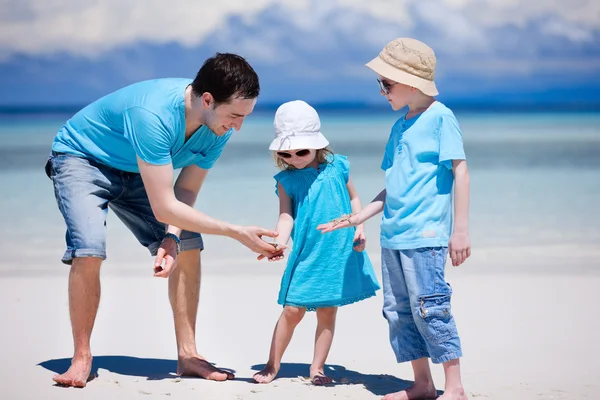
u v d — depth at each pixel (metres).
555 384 4.44
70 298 4.55
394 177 4.33
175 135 4.47
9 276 7.89
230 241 9.83
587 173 16.91
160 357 5.26
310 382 4.65
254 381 4.68
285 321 4.72
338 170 4.89
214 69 4.29
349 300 4.72
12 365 4.91
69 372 4.51
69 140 4.76
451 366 4.12
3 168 18.09
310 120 4.74
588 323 5.96
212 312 6.51
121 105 4.54
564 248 9.16
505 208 12.14
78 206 4.57
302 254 4.72
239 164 19.14
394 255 4.30
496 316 6.20
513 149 23.88
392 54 4.39
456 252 4.11
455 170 4.16
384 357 5.23
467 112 72.06
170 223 4.45
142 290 7.30
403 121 4.42
